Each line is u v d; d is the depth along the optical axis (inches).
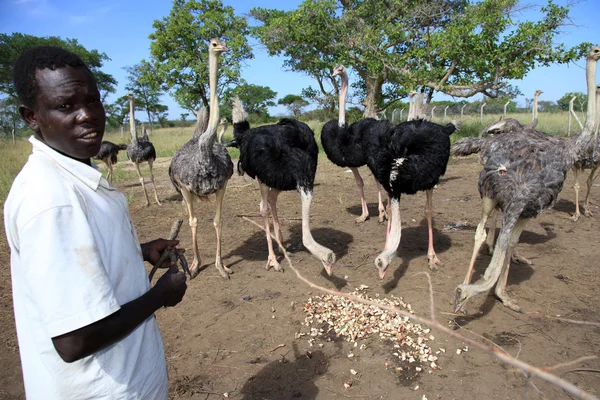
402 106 1259.2
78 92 56.4
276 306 172.1
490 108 1175.0
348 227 269.7
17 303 56.8
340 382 127.0
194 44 717.9
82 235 53.0
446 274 193.6
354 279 192.9
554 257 207.3
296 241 246.4
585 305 162.2
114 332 54.1
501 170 154.2
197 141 206.2
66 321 50.0
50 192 52.6
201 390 125.6
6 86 928.3
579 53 566.9
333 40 677.9
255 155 198.5
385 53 649.0
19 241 51.8
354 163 270.7
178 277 63.4
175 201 354.0
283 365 135.5
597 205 295.3
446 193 346.9
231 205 330.0
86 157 60.7
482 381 124.5
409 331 150.0
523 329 148.2
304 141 204.2
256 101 1612.9
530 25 563.8
